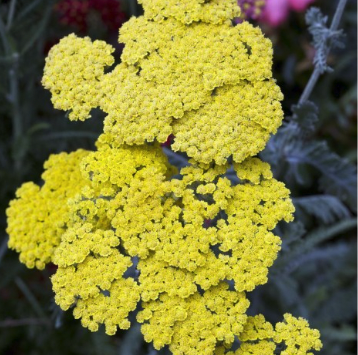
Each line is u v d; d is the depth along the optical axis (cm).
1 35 49
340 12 45
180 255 39
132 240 39
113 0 52
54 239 42
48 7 48
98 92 41
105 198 41
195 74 40
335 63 61
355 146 62
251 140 40
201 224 39
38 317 54
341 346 57
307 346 39
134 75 41
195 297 39
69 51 41
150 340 39
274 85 41
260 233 40
